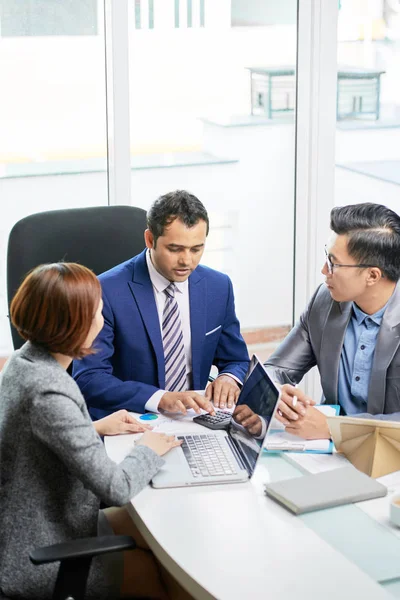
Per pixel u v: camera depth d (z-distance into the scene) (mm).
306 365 2627
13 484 1829
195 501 1855
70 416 1799
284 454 2113
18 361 1879
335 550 1650
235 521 1764
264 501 1859
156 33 3529
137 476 1874
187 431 2227
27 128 3475
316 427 2195
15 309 1872
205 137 3699
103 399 2434
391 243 2309
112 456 2070
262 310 3969
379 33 3797
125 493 1826
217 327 2711
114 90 3486
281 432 2221
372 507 1837
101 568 1870
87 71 3482
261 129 3764
